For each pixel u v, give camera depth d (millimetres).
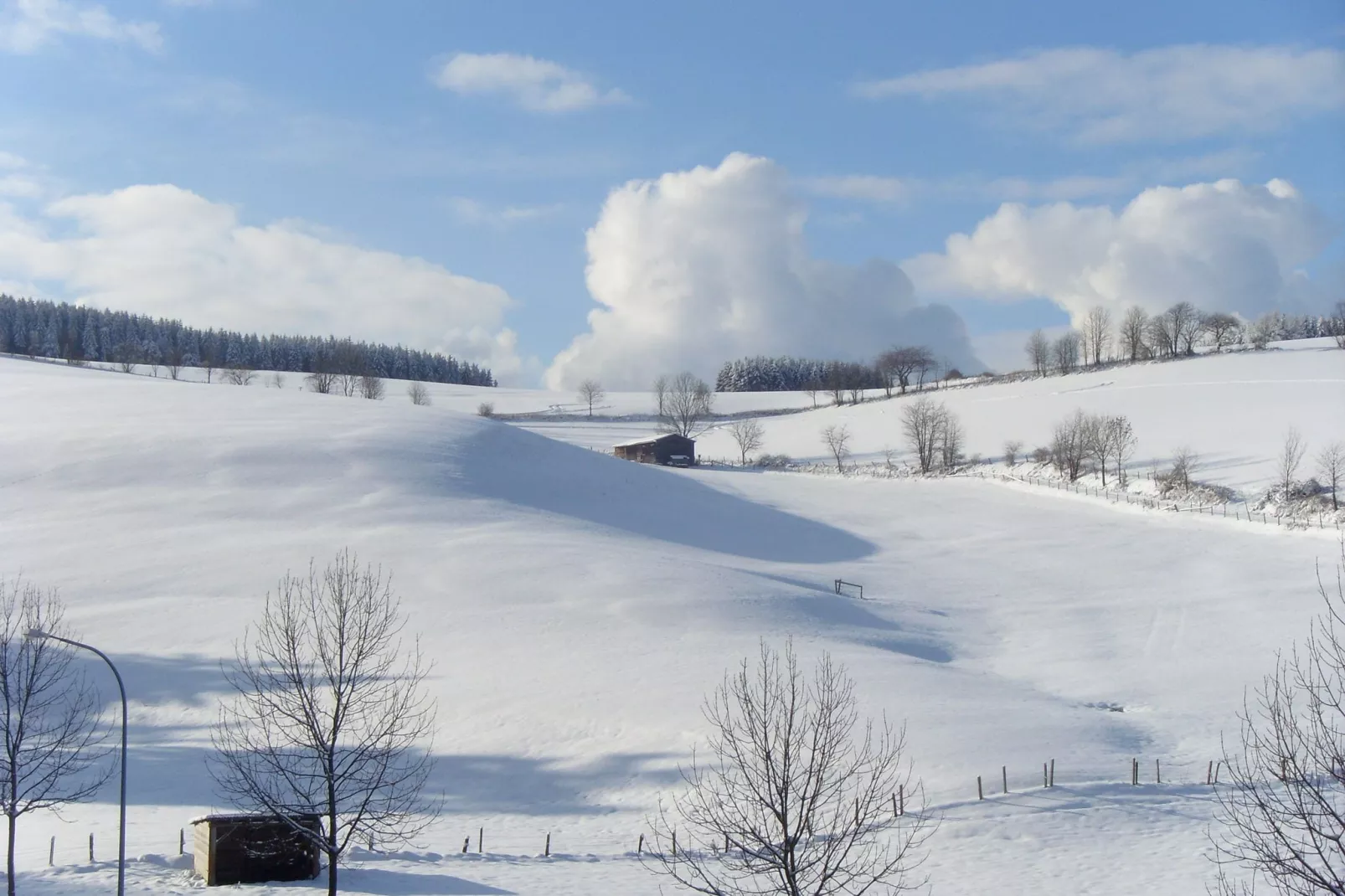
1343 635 58562
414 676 45875
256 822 27766
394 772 37781
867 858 29922
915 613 64438
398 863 29984
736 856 30141
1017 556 82375
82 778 37406
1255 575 72688
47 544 60969
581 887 27766
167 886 26938
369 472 76312
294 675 29219
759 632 53469
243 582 56375
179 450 76750
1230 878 28734
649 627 52938
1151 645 59250
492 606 55062
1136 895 27766
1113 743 41594
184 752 39781
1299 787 18266
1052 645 59625
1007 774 37125
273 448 78500
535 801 36062
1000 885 28625
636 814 34719
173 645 48781
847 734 39531
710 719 40344
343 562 59250
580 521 76375
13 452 74875
